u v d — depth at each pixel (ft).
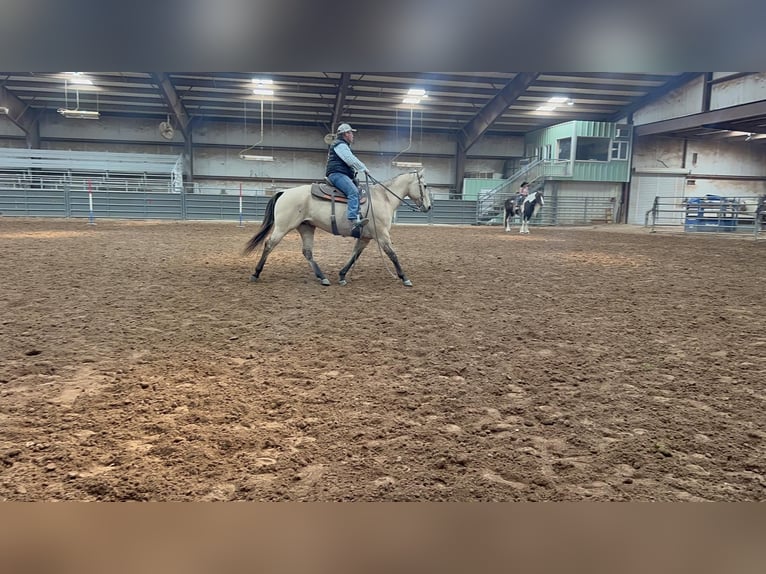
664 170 90.12
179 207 75.46
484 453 7.53
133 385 9.88
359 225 19.89
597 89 79.15
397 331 14.23
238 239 41.63
